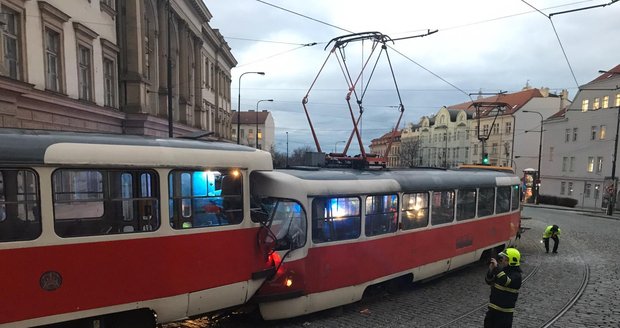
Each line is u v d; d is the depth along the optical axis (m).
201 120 35.00
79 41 16.00
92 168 5.02
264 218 6.62
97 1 17.53
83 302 4.87
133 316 5.57
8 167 4.46
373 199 8.57
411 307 8.56
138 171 5.41
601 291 10.09
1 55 11.59
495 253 13.50
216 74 42.44
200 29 34.53
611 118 40.44
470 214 11.68
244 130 98.81
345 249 7.95
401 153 84.94
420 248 9.76
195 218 5.89
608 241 18.62
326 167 9.45
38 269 4.59
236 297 6.31
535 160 54.91
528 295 9.65
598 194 41.91
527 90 59.03
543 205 43.50
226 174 6.29
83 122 16.50
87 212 4.98
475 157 64.12
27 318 4.50
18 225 4.52
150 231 5.43
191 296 5.76
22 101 12.51
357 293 8.19
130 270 5.23
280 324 7.31
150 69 24.67
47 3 13.52
